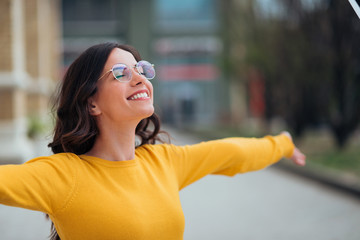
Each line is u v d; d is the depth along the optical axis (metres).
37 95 13.11
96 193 1.26
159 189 1.39
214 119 30.17
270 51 12.07
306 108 11.52
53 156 1.31
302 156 1.95
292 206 5.43
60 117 1.43
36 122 9.77
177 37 30.30
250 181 7.31
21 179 1.17
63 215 1.24
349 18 9.38
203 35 30.27
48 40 16.16
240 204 5.54
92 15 29.91
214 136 16.36
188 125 25.34
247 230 4.34
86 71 1.36
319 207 5.36
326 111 11.06
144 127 1.71
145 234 1.29
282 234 4.20
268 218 4.81
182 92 30.59
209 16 30.30
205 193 6.28
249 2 13.49
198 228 4.41
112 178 1.32
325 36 10.00
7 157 8.47
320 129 15.09
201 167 1.61
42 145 9.57
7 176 1.15
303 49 10.57
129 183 1.34
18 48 8.95
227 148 1.64
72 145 1.41
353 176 7.04
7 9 8.48
